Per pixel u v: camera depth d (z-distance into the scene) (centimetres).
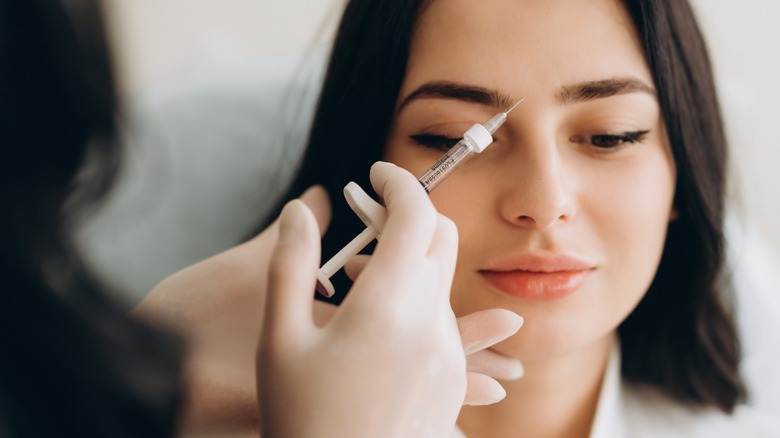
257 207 140
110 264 137
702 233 97
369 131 89
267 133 144
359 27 91
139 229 138
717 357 106
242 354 82
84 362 45
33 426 46
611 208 80
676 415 106
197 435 76
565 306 80
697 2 150
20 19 42
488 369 81
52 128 44
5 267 43
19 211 44
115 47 47
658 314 106
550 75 76
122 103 49
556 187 74
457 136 80
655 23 80
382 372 55
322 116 96
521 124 77
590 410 98
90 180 48
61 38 42
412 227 58
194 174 141
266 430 56
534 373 91
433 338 57
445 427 61
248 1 156
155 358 50
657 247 86
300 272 57
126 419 48
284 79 148
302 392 55
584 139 81
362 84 89
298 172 102
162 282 85
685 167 89
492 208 78
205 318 83
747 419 107
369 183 92
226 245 140
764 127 152
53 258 46
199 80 149
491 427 95
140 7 153
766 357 128
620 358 107
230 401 77
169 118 143
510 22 76
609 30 78
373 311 55
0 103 42
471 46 77
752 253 136
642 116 81
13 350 45
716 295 105
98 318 47
